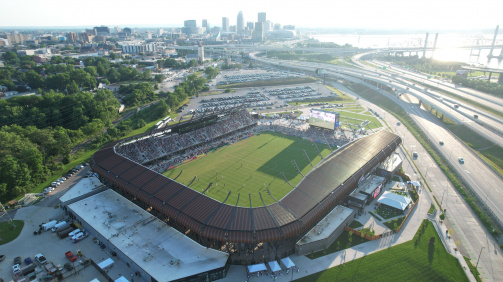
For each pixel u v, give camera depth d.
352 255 107.88
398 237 117.00
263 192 148.88
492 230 120.56
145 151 182.50
